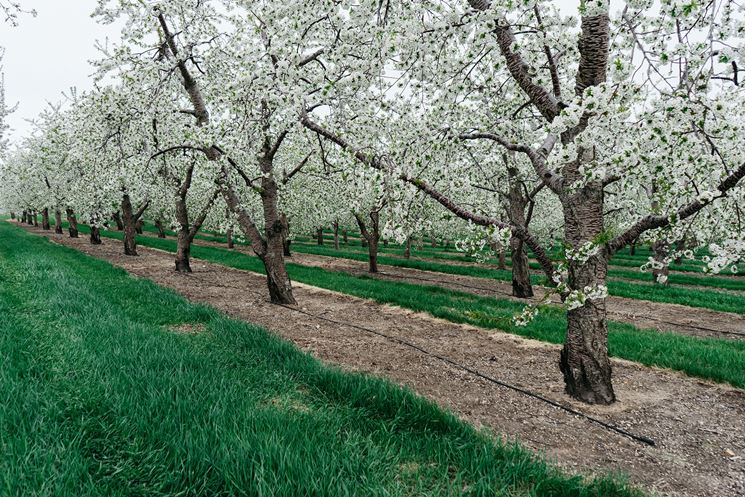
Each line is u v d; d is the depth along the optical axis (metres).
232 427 3.22
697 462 3.81
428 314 9.52
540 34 4.38
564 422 4.52
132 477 2.73
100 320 6.11
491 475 3.02
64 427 3.11
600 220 4.91
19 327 5.34
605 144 4.22
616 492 3.10
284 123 7.32
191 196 18.89
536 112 8.20
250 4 5.82
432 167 5.63
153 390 3.73
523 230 5.12
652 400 5.21
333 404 4.25
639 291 14.27
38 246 19.56
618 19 3.67
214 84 10.05
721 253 4.03
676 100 3.33
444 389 5.24
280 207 15.93
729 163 4.14
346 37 4.88
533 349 7.09
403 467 3.22
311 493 2.59
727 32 3.22
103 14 8.65
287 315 8.91
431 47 4.33
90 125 10.59
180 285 11.94
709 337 8.74
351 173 5.77
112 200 15.51
